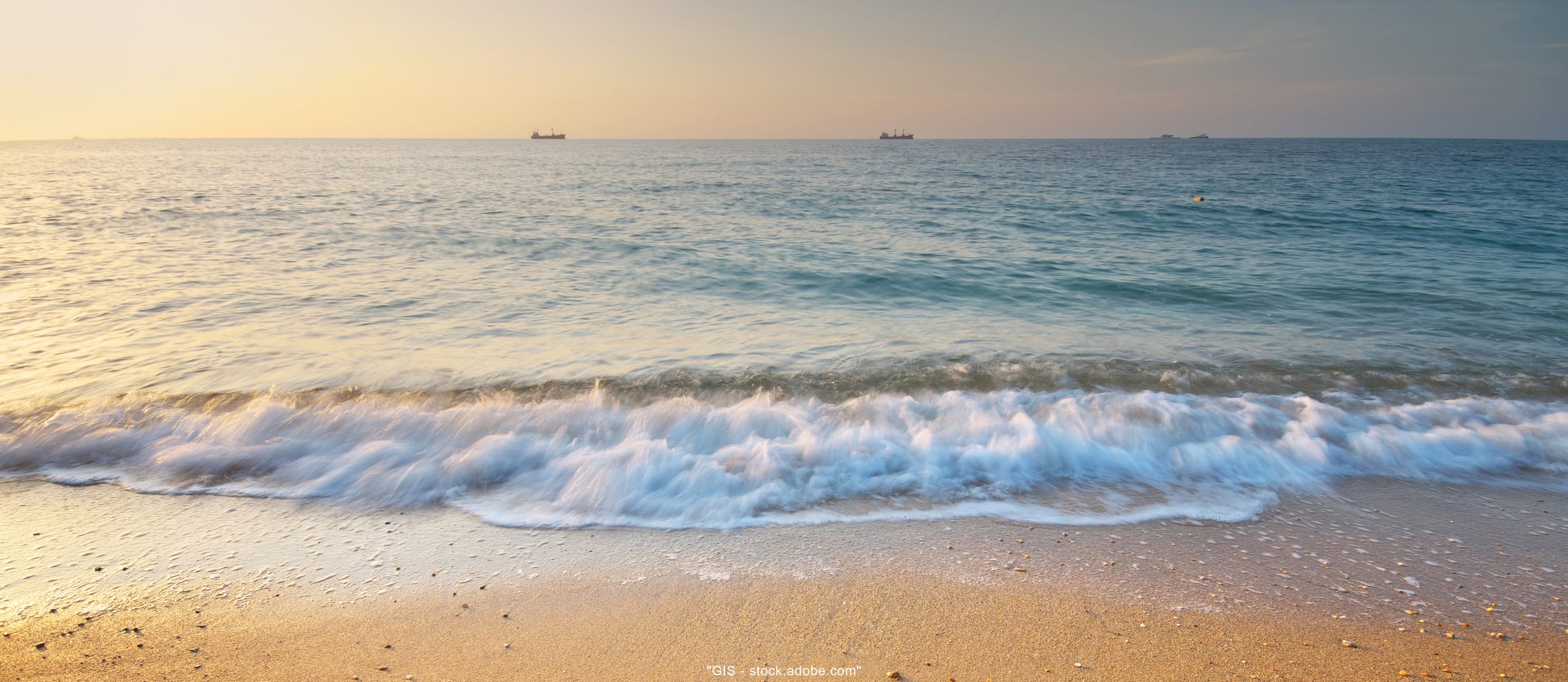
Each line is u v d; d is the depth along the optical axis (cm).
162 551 396
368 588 363
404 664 307
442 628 331
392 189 3012
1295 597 356
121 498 455
